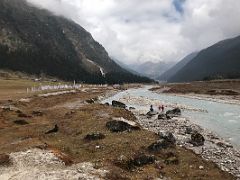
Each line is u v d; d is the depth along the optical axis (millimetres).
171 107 101688
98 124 49562
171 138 42969
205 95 152375
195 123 67312
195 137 45719
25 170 29125
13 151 34625
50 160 31328
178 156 35469
